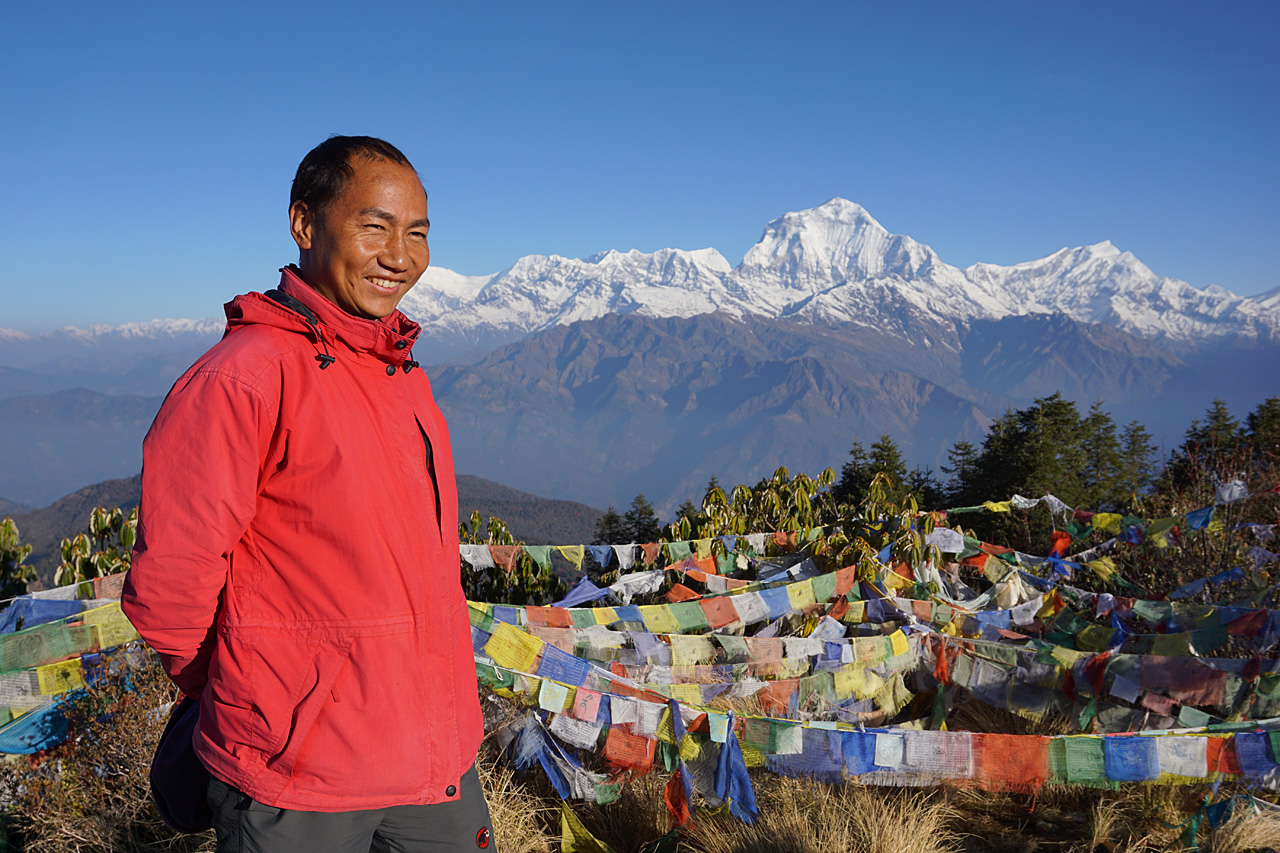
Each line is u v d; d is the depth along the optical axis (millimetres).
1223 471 7945
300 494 1641
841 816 3465
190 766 1894
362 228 1780
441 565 1831
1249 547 6461
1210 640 4805
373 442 1726
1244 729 3420
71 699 3408
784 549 6371
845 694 4344
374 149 1821
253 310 1676
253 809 1678
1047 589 6125
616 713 3359
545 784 3730
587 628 4352
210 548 1523
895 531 6090
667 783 3533
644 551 5930
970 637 5203
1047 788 3957
